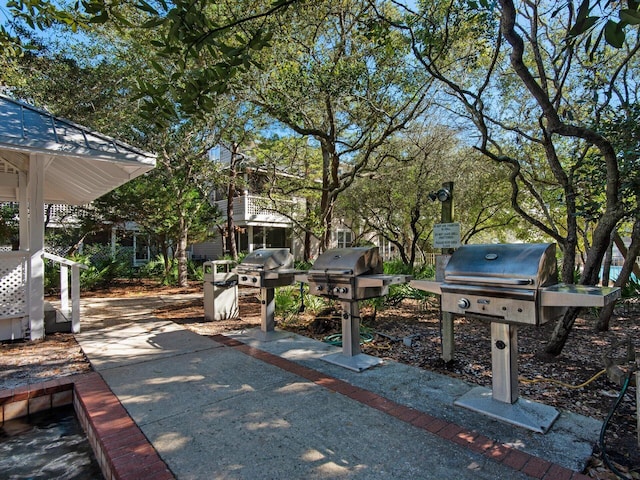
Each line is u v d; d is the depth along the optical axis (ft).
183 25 6.48
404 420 8.57
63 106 27.55
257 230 59.98
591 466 6.81
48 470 7.98
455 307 9.23
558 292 7.70
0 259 15.15
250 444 7.59
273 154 38.96
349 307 12.82
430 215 38.37
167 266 41.11
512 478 6.46
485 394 9.62
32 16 9.96
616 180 11.62
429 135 31.96
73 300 17.24
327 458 7.10
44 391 10.49
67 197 26.35
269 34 7.22
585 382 10.82
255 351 14.08
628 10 4.86
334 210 42.11
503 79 22.86
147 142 32.04
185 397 9.87
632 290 21.98
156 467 6.79
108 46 28.32
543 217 34.06
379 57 21.85
